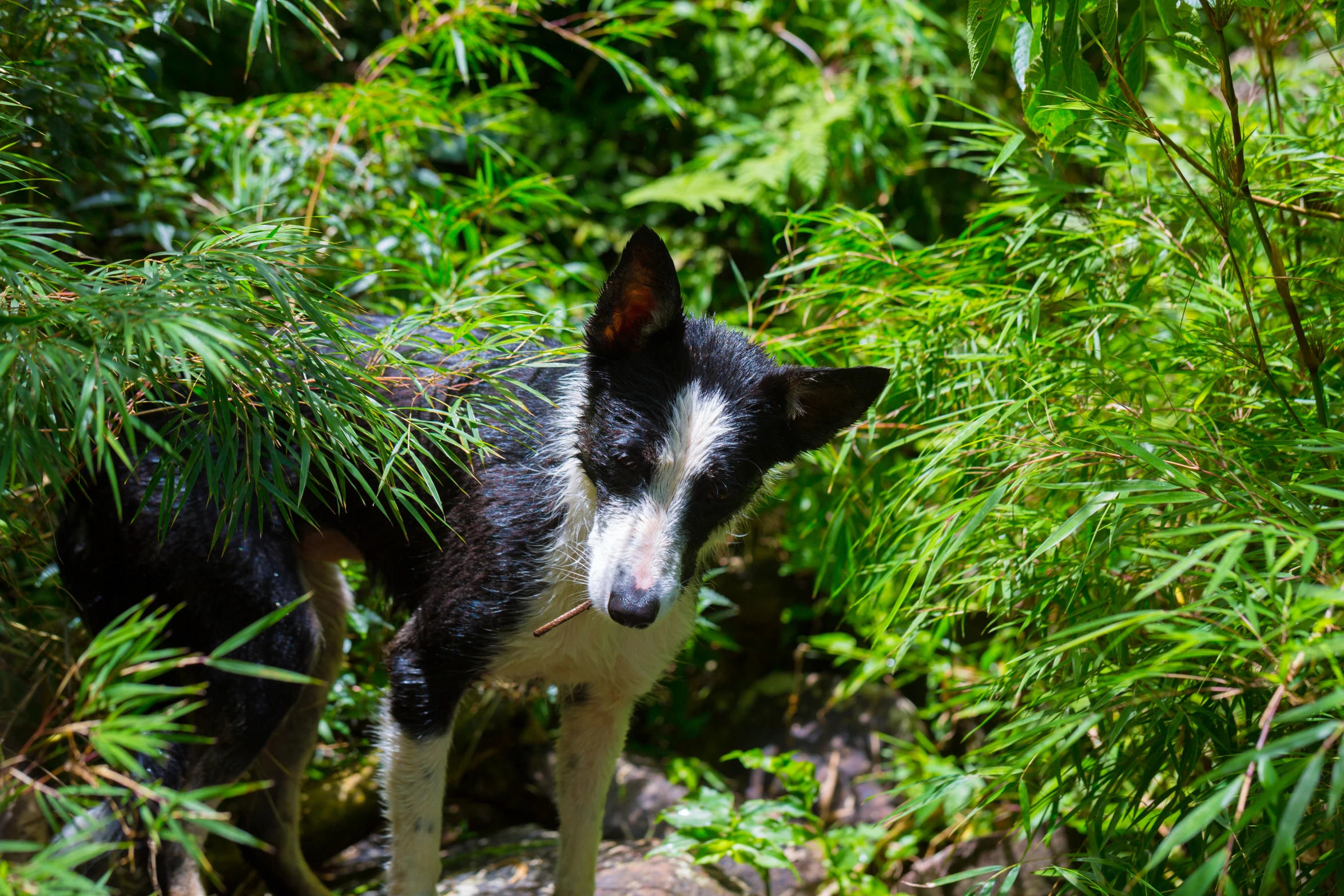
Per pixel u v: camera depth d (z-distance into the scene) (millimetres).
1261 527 1436
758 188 4113
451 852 2975
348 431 1735
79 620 2365
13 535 2107
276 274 1674
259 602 2201
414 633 2229
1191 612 1519
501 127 3547
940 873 2809
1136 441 1848
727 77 4609
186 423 1868
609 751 2363
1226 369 2121
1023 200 2496
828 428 2221
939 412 2412
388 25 4336
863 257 2582
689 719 3689
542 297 3244
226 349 1502
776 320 3791
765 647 3934
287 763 2479
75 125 2488
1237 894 1583
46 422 1691
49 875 1197
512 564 2156
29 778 1345
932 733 3562
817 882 2834
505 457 2207
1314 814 1591
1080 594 1927
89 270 2535
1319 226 2344
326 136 3309
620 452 2076
